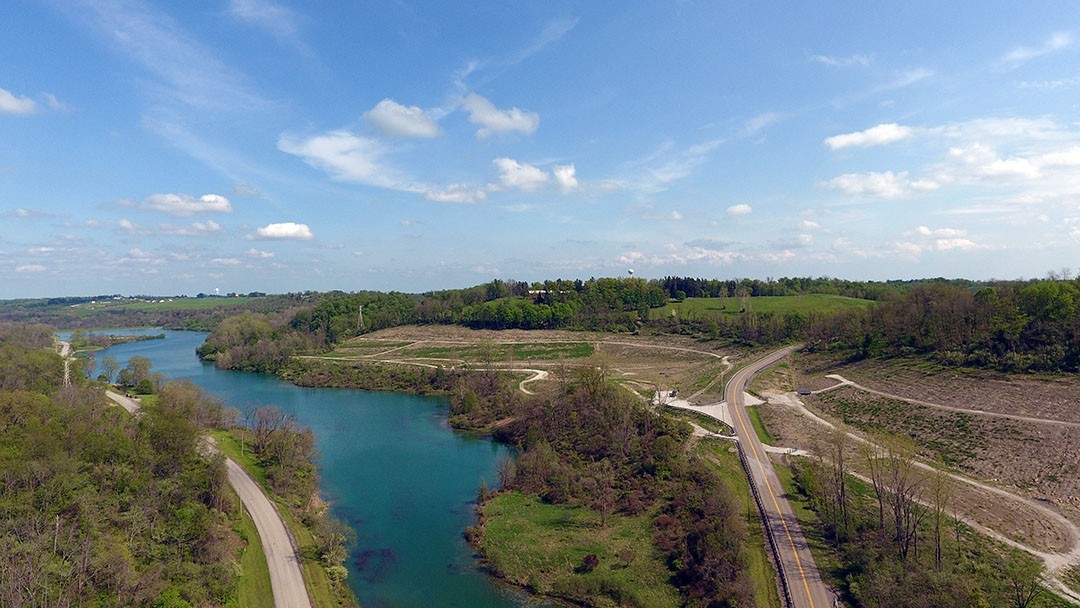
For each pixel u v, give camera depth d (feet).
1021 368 368.48
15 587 158.40
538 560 240.73
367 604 213.05
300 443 362.74
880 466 267.39
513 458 374.02
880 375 440.45
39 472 215.51
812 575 206.59
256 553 231.91
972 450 302.25
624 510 282.56
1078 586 191.42
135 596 175.22
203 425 388.98
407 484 337.11
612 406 388.16
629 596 210.38
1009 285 486.79
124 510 224.12
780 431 373.20
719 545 222.69
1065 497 250.16
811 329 637.30
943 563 201.98
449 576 233.35
